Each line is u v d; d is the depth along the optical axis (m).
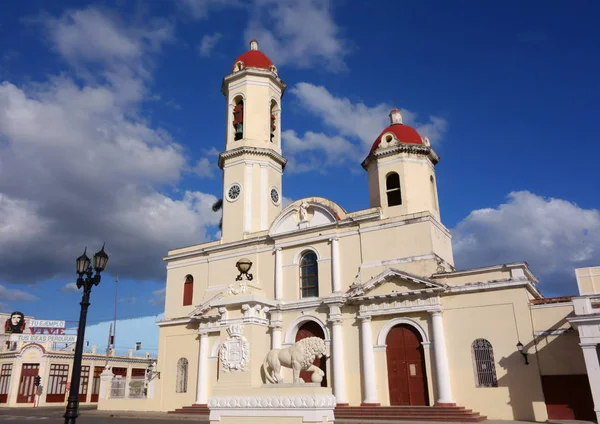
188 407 28.95
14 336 45.59
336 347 25.89
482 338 23.19
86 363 46.12
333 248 27.86
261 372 11.35
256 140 33.75
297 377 10.76
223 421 10.77
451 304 24.20
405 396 24.08
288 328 27.92
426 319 24.39
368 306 25.73
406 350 24.70
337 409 24.33
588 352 19.02
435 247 25.88
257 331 11.46
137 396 32.22
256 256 30.67
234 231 32.22
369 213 27.47
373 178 29.66
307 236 28.91
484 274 23.78
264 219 32.44
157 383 31.45
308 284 28.61
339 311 26.38
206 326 30.28
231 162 33.78
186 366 30.97
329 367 26.09
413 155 29.08
